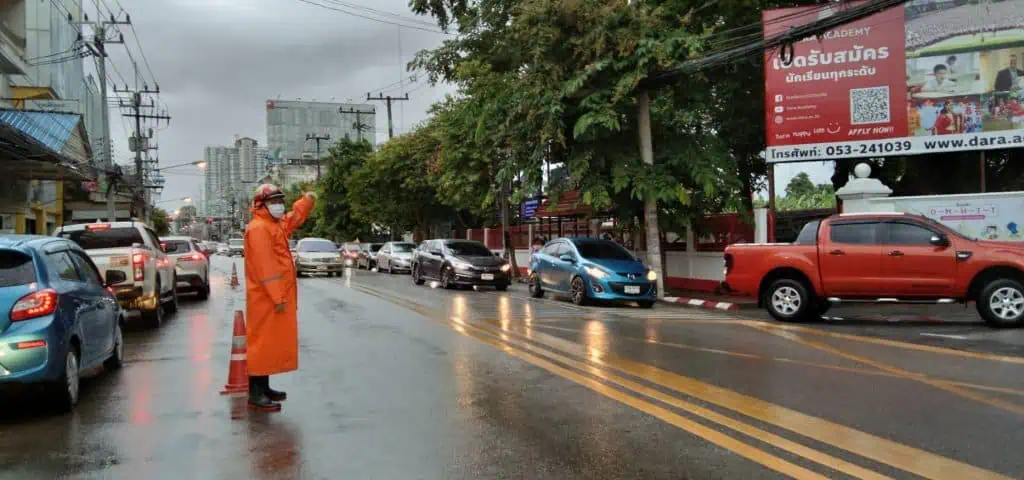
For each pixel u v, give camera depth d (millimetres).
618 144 19094
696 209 19516
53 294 6758
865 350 9820
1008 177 20719
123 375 8578
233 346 7652
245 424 6234
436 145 34125
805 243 13250
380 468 5047
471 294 20781
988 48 16703
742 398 6984
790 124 17531
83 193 37500
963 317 13625
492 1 19469
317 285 24531
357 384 7781
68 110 37031
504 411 6574
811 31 14500
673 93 19672
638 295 16547
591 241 18312
